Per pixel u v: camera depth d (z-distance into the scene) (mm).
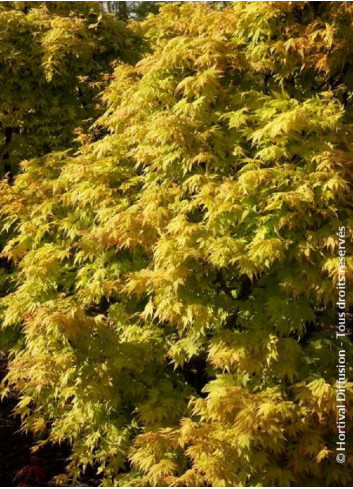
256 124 5074
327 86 5738
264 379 4645
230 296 4949
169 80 5375
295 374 4484
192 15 6422
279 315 4535
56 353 4914
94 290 5508
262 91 5543
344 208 4668
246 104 5184
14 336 6812
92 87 8938
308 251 4320
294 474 4270
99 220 5629
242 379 4637
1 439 7379
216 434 4254
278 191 4668
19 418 7879
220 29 5637
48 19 8766
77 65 8680
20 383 5781
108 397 4727
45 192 6754
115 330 5625
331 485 4363
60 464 6863
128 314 5629
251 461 4223
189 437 4133
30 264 5898
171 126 4805
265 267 4676
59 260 6141
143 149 5328
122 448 5203
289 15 5254
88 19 9320
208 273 4805
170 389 5105
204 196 4691
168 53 5215
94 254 5656
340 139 4777
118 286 5414
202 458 4148
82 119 8672
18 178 7137
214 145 5102
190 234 4605
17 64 8258
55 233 6410
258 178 4512
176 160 5176
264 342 4453
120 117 5723
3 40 8266
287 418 4270
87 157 6207
